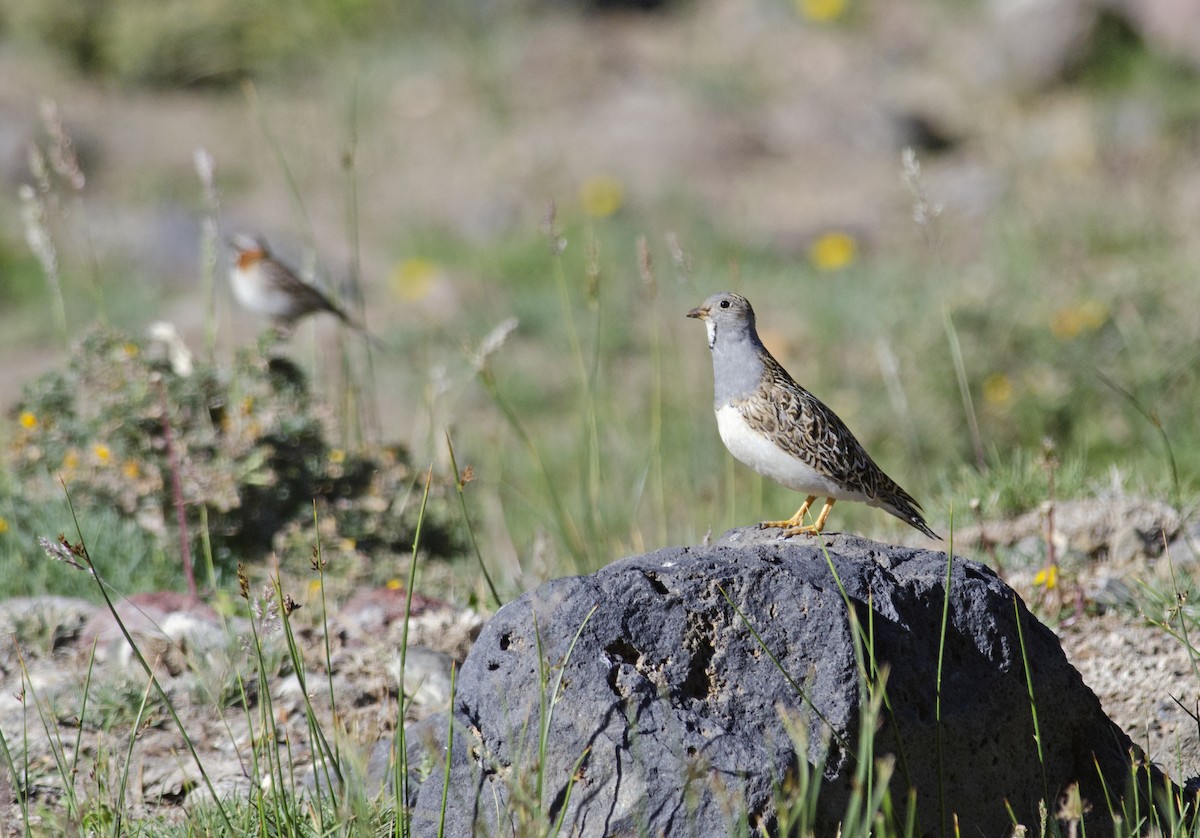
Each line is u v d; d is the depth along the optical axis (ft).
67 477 36.55
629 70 110.22
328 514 37.09
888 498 29.14
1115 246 73.97
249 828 22.26
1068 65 103.91
